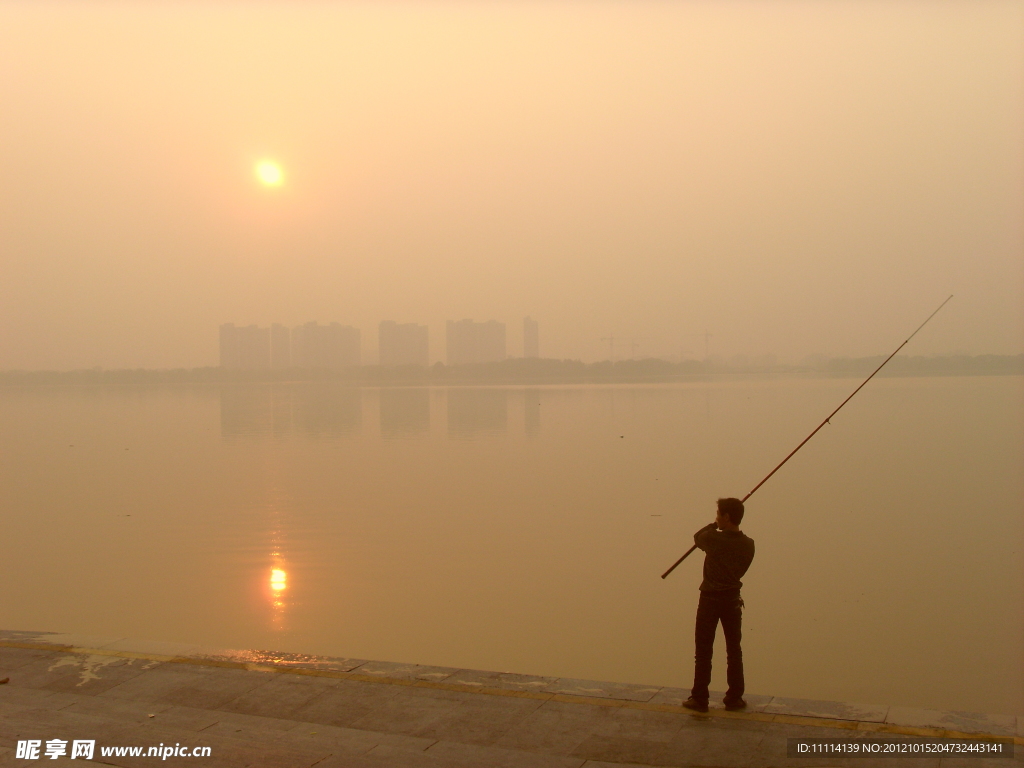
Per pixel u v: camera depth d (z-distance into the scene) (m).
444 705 5.00
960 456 30.61
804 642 10.44
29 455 35.94
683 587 12.95
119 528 18.38
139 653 6.04
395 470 28.16
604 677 9.16
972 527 17.44
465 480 25.41
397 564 14.55
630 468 28.12
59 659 5.91
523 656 9.90
